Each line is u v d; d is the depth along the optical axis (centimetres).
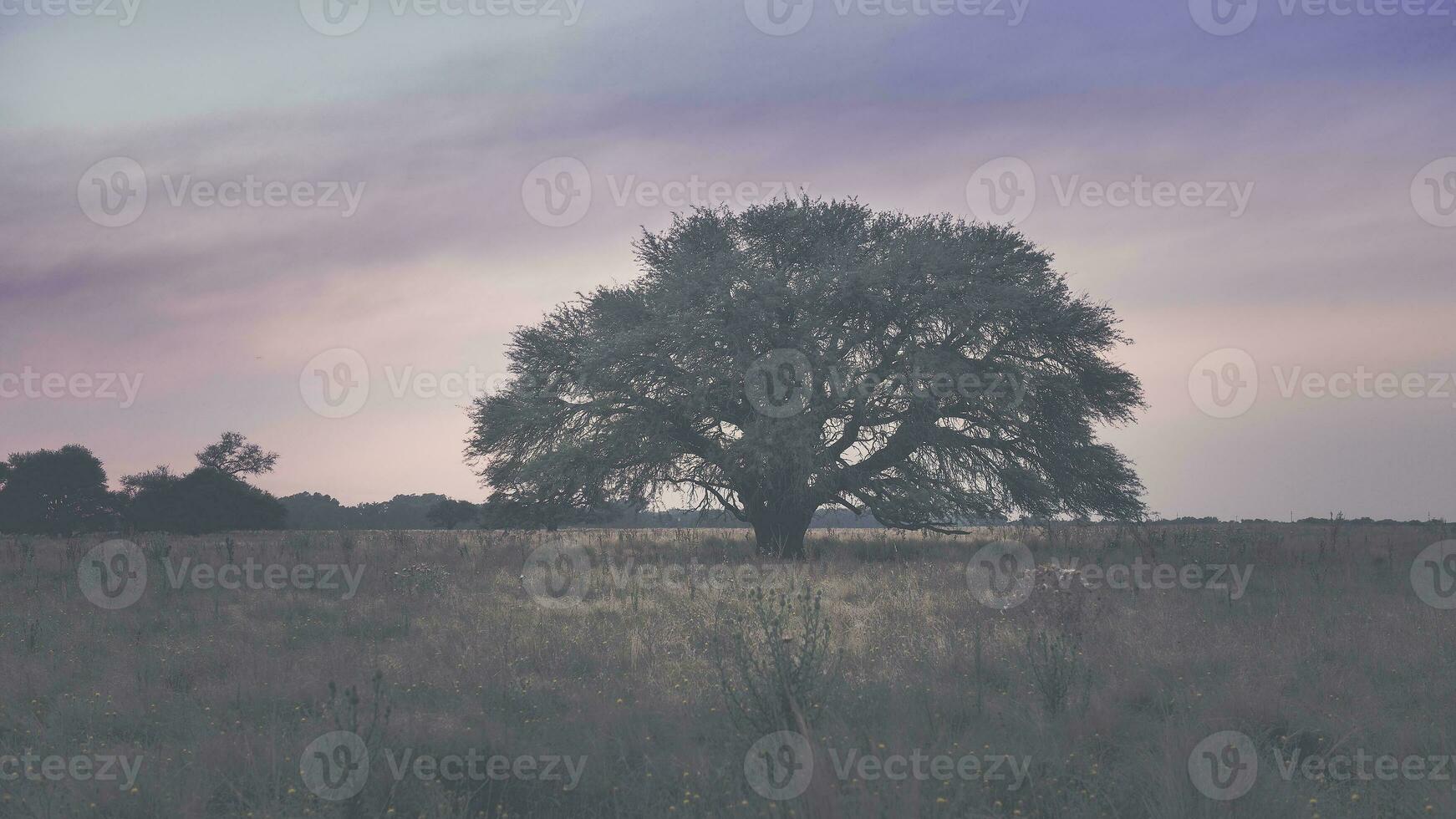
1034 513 2669
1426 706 688
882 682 761
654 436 2427
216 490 5166
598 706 705
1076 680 762
